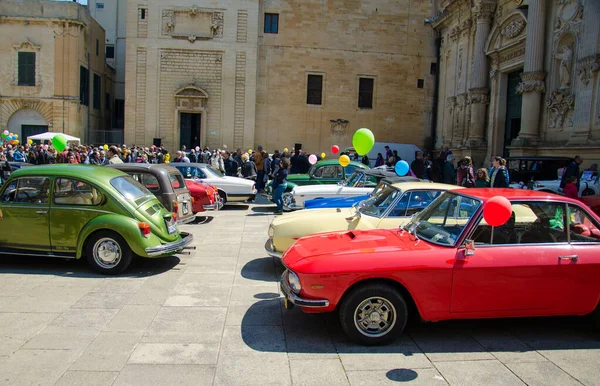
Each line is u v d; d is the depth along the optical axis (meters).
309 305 5.01
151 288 6.87
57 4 29.58
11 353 4.68
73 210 7.48
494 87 23.62
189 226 12.41
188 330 5.38
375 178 12.09
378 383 4.29
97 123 35.06
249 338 5.21
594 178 14.38
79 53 30.72
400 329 5.06
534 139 19.22
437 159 20.30
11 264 8.01
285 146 32.12
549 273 5.16
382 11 32.41
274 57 31.78
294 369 4.51
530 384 4.33
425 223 5.95
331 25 32.09
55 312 5.79
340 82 32.38
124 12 40.09
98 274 7.50
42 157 21.55
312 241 5.88
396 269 4.98
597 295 5.27
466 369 4.60
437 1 32.66
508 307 5.16
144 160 21.09
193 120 31.27
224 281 7.34
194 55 30.73
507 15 22.16
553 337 5.43
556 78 18.58
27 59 29.92
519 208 5.46
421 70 32.91
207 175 15.87
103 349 4.82
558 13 18.50
